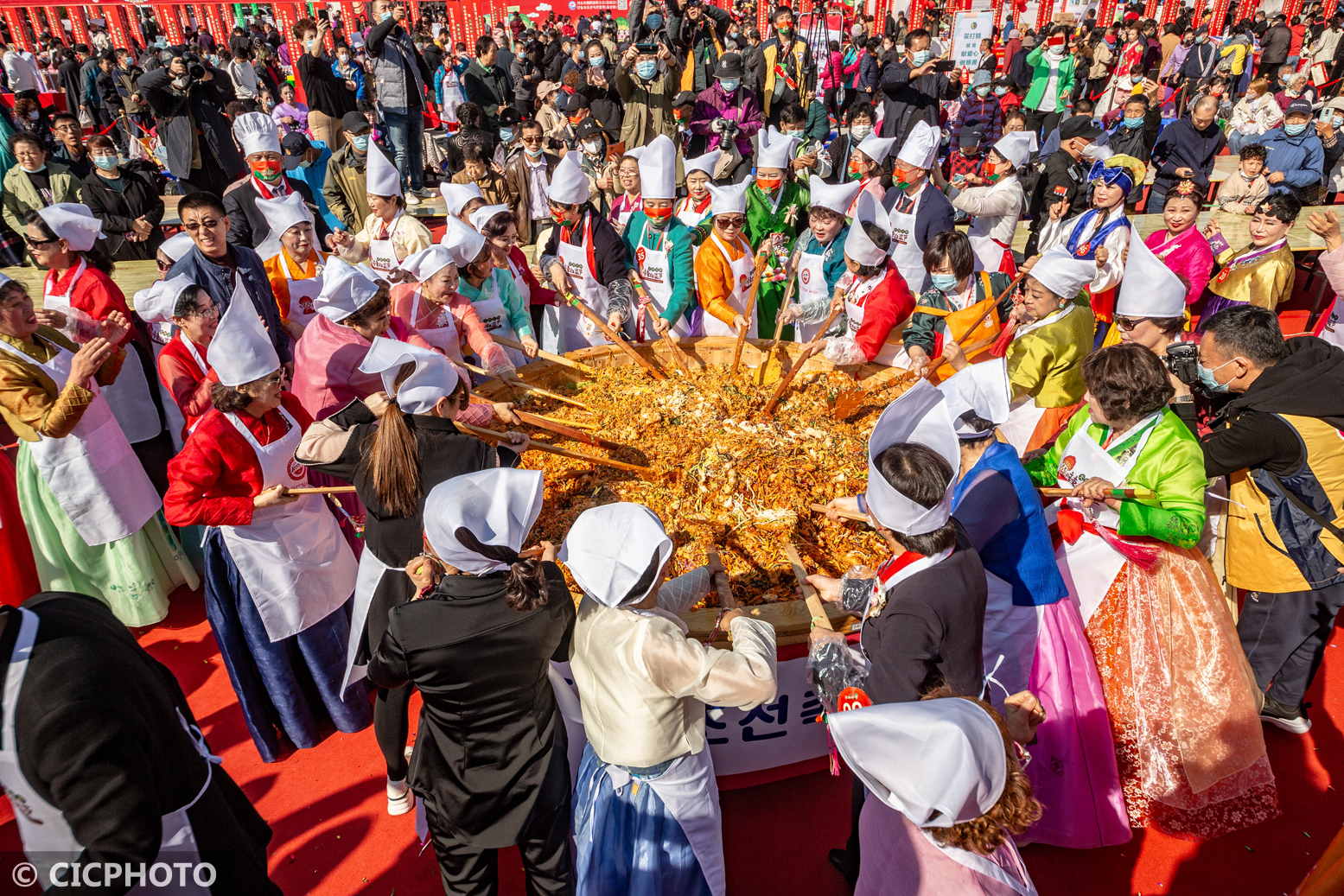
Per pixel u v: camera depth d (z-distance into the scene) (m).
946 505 2.31
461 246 4.63
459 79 12.99
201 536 4.91
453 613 2.31
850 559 3.44
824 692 2.53
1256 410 3.29
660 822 2.49
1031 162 8.54
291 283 4.97
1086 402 3.35
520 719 2.51
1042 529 3.01
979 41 16.73
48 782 1.66
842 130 11.65
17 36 19.59
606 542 2.26
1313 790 3.47
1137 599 3.19
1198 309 6.21
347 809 3.48
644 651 2.31
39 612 1.85
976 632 2.43
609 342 5.64
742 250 5.52
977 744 1.75
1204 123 8.99
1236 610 4.24
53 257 4.29
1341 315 5.39
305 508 3.48
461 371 4.50
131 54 17.64
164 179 12.48
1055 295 4.03
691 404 4.27
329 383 3.77
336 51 14.30
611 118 11.14
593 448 4.16
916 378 4.50
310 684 3.80
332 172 8.76
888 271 4.82
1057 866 3.18
